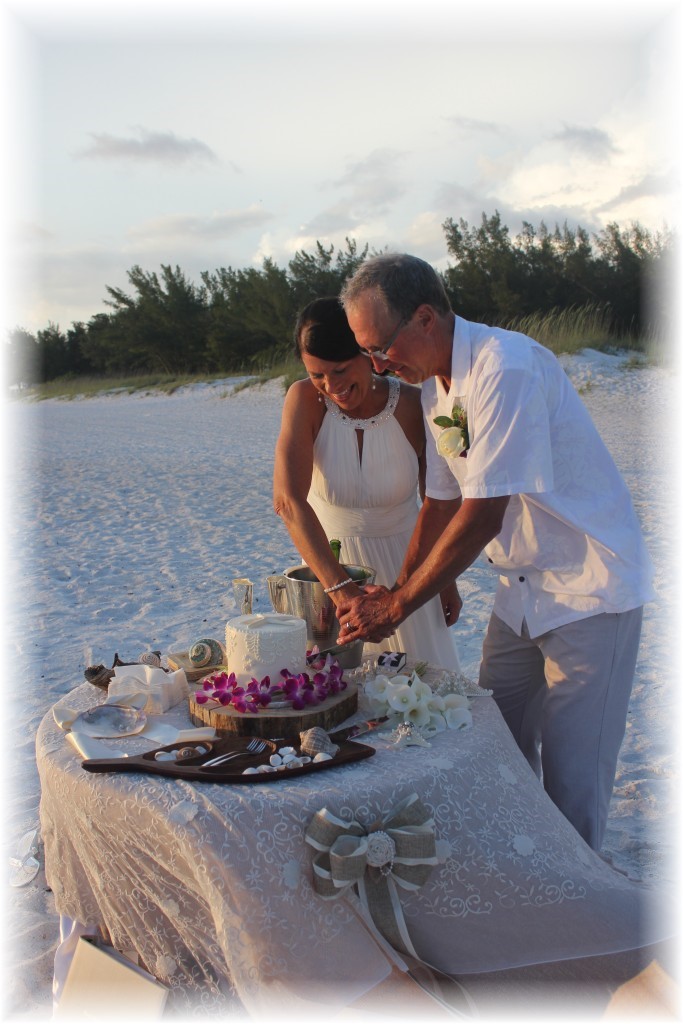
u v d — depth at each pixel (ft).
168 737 6.95
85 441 63.26
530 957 6.54
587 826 8.19
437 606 9.80
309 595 8.27
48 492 40.96
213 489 39.24
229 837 5.78
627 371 58.03
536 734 9.34
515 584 8.40
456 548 7.36
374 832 5.90
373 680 7.96
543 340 66.85
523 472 7.24
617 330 70.69
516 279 80.33
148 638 18.20
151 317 121.90
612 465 8.00
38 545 28.55
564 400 7.80
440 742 6.86
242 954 5.70
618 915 6.60
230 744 6.73
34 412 95.81
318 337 8.20
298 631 7.28
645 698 14.11
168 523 31.50
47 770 6.83
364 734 6.98
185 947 6.44
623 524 7.91
